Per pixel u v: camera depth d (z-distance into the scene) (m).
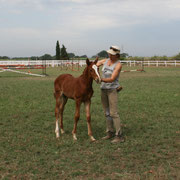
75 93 5.79
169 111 8.61
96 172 4.16
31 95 12.23
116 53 5.56
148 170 4.24
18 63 41.53
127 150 5.14
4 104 9.94
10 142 5.65
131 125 7.07
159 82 17.91
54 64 45.94
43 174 4.11
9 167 4.37
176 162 4.58
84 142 5.70
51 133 6.43
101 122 7.41
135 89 14.22
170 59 50.41
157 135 6.16
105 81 5.50
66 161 4.63
